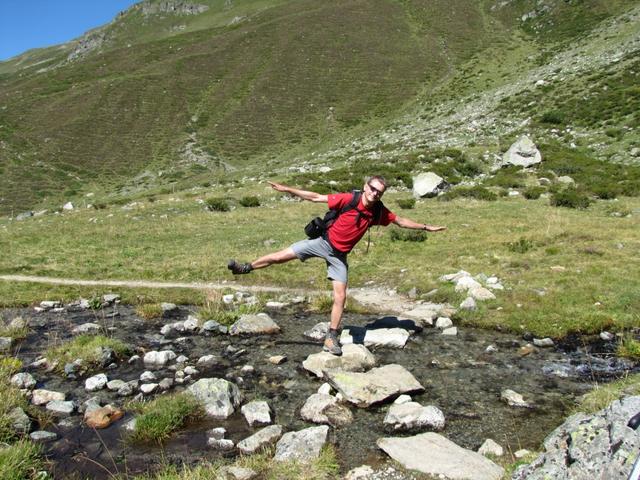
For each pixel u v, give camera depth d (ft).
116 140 242.17
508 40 326.65
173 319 38.32
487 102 205.77
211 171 205.67
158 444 19.83
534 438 19.57
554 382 24.89
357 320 35.91
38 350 31.86
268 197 107.76
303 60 326.24
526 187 105.81
